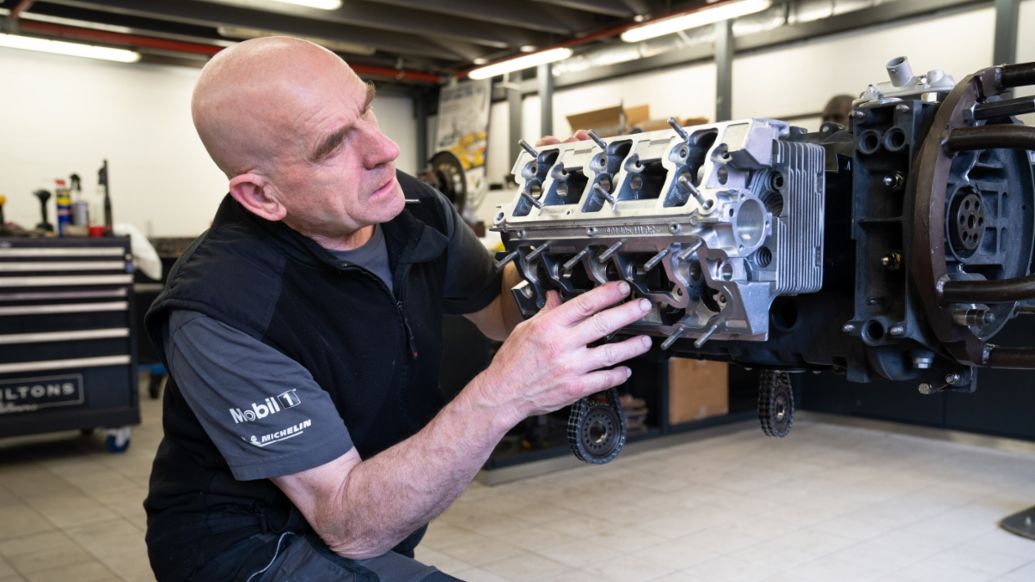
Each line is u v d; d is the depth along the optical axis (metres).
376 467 0.97
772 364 1.08
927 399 4.03
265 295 1.04
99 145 7.39
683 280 0.93
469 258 1.33
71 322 3.78
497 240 3.87
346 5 6.25
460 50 7.72
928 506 3.00
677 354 1.16
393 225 1.19
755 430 4.32
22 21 6.45
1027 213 1.03
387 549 1.03
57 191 4.04
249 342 1.00
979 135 0.83
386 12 6.45
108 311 3.87
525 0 6.37
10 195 7.03
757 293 0.89
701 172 0.91
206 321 1.00
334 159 0.99
